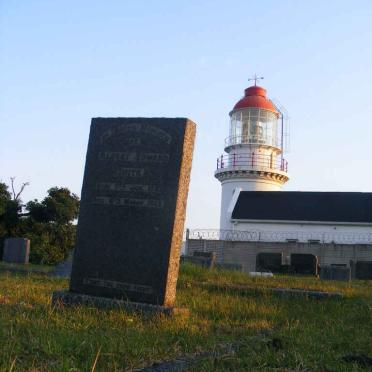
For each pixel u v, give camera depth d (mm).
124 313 7125
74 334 5527
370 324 7750
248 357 5160
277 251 33312
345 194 38188
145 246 7680
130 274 7695
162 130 7887
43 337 5277
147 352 5141
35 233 24953
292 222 36219
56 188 26406
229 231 36094
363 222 35312
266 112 41281
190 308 8328
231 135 42062
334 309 9477
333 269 20547
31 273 14289
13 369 4254
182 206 7770
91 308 7297
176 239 7668
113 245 7871
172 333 6086
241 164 40938
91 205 8125
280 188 42125
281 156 42125
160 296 7477
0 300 7680
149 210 7746
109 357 4828
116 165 8086
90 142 8344
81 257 8047
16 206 25438
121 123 8180
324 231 35812
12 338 5137
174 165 7723
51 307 7273
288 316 8398
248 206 38188
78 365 4582
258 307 8922
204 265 19812
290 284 13789
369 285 16016
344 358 5234
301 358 5066
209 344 5758
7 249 20984
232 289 11664
